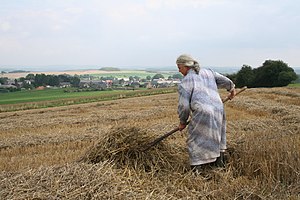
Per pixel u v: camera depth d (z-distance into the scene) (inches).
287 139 305.9
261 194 195.8
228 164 250.7
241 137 324.8
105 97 1800.0
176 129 251.6
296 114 556.4
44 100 1797.5
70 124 621.6
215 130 241.6
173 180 227.1
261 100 882.8
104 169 219.3
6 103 1665.8
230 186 207.9
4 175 226.5
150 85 2967.5
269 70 2379.4
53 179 204.2
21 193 190.7
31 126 618.8
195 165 243.8
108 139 260.4
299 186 202.4
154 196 190.9
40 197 184.4
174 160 260.7
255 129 456.8
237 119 557.3
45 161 310.0
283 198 190.2
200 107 238.5
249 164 240.7
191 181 223.3
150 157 253.8
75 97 1895.9
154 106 908.6
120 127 267.7
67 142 413.7
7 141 435.5
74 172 210.8
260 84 2470.5
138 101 1155.3
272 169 230.7
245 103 794.2
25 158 327.6
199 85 244.4
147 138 261.1
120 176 216.5
